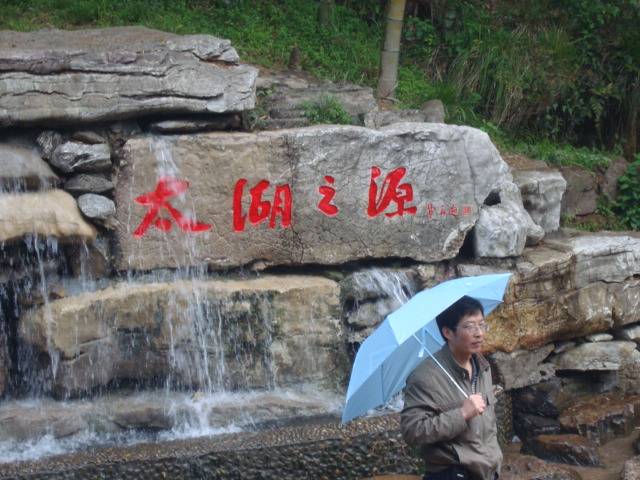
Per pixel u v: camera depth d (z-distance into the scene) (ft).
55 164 19.01
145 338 19.34
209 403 19.43
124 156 19.33
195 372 19.72
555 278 22.11
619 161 28.78
